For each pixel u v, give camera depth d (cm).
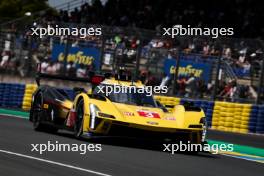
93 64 7712
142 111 3541
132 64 7206
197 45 6812
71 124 3744
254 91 6431
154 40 7081
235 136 5238
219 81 6581
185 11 8862
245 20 8469
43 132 4109
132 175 2359
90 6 10150
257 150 4366
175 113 3619
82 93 3669
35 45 8312
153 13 9225
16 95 6975
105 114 3419
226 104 5859
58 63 8094
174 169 2667
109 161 2733
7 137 3475
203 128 3516
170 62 6975
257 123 5659
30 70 8269
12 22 8650
